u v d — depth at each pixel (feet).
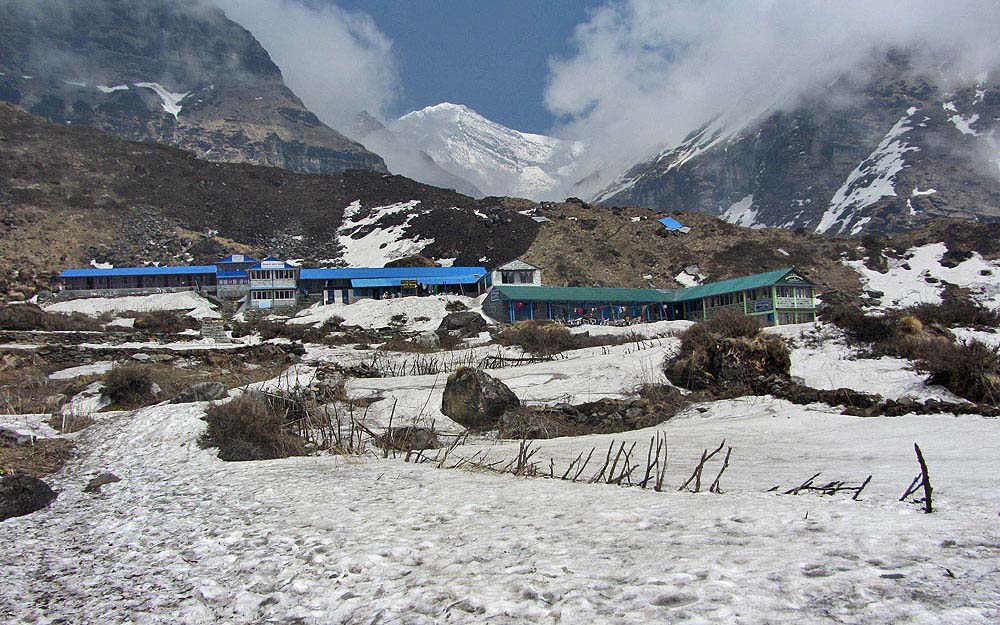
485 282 236.43
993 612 15.97
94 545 33.09
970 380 75.77
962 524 23.67
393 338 153.17
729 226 341.21
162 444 58.03
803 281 198.80
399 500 35.17
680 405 79.30
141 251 309.01
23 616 24.89
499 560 23.67
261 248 338.34
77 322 143.64
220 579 25.96
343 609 21.31
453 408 72.38
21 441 59.62
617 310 215.92
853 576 18.81
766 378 82.74
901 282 265.75
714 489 35.76
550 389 86.12
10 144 399.03
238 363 111.65
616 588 19.86
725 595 18.35
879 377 83.61
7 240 288.71
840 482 35.12
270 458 54.08
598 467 46.75
